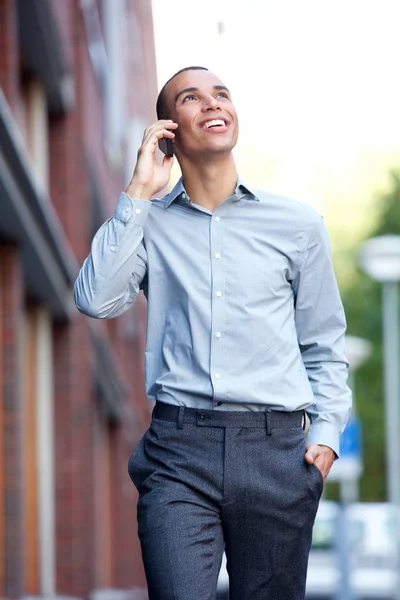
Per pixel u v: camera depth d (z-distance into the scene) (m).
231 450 4.98
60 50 15.93
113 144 25.38
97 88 23.41
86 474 18.48
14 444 12.36
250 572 5.05
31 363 16.69
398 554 24.11
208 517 4.95
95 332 20.12
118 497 26.58
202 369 5.04
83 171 19.25
